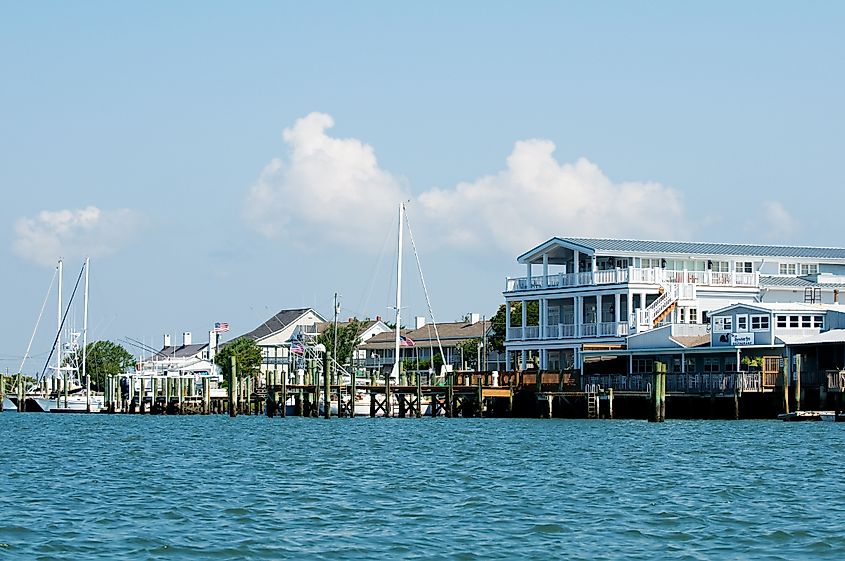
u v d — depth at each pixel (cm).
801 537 4247
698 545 4138
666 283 12006
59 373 17962
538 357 13025
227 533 4362
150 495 5372
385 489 5534
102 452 7869
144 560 3934
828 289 12438
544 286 12656
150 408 15325
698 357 11019
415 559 3941
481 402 11244
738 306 10781
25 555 4000
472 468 6450
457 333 19412
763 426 9194
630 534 4334
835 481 5738
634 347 11531
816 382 9769
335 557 3969
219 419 12838
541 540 4234
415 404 12038
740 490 5431
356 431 9756
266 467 6612
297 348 15900
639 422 9975
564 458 6956
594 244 12500
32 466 6800
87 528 4466
